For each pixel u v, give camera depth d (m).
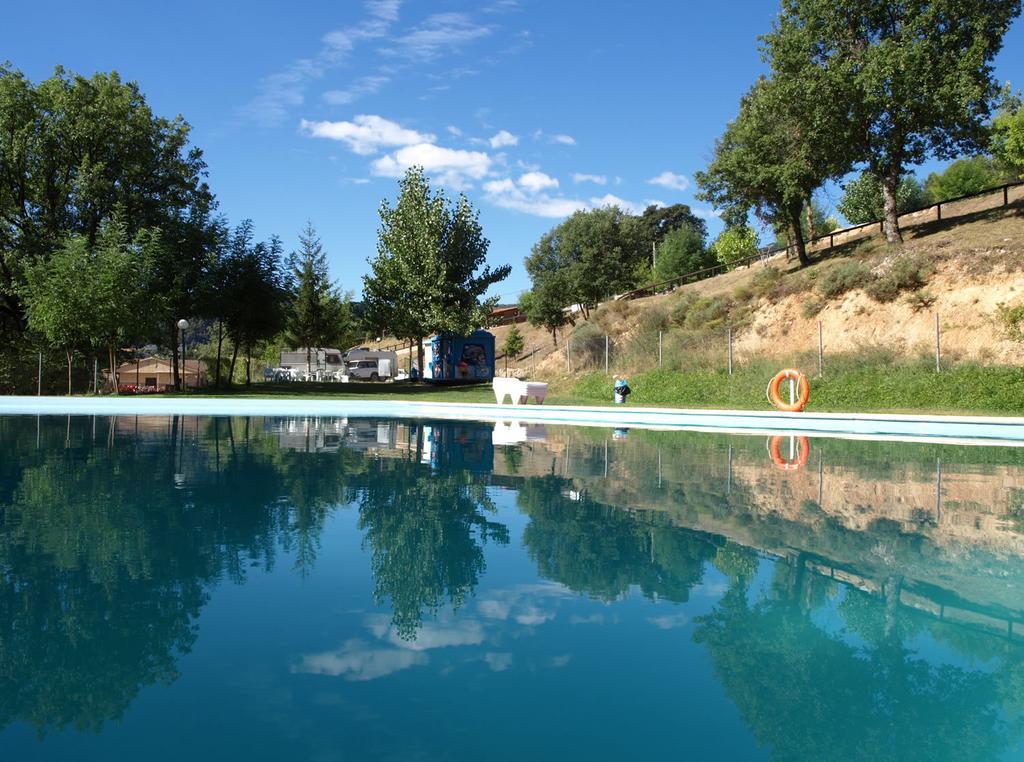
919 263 21.20
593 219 57.44
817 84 25.12
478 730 1.97
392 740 1.91
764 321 24.02
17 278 25.72
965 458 8.40
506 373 37.72
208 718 2.02
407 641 2.62
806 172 27.33
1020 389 14.81
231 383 29.67
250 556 3.78
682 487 6.12
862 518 4.85
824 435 11.99
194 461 7.62
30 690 2.19
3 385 23.61
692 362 22.44
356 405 18.56
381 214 31.66
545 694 2.21
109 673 2.31
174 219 27.67
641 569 3.62
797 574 3.54
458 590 3.25
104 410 17.11
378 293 31.48
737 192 31.38
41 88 26.03
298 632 2.70
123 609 2.92
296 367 44.38
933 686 2.29
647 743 1.92
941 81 23.84
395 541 4.15
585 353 28.78
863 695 2.23
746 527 4.55
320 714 2.05
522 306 60.62
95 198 25.70
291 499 5.44
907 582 3.39
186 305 26.95
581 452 8.91
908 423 12.37
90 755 1.80
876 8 25.30
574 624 2.83
